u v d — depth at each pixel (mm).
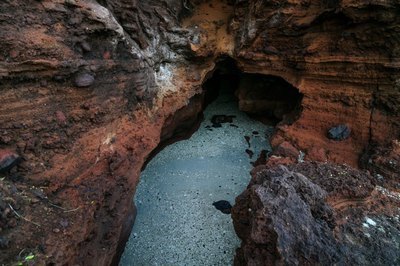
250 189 5023
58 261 3488
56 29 4820
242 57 9055
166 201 7336
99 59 5559
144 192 7551
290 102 9609
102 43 5684
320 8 7547
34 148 4211
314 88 8031
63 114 4738
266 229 3893
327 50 7590
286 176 4711
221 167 8492
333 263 3590
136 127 6523
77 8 5195
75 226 4020
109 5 6266
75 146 4816
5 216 3361
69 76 4879
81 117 5059
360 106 7297
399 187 5562
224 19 9547
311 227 3936
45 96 4539
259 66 8953
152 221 6805
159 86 7973
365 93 7273
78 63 4953
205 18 9383
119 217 5066
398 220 4547
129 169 5863
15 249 3264
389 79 6871
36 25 4551
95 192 4703
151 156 8445
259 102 10109
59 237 3723
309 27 7879
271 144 8367
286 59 8406
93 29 5379
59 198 4191
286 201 4113
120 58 6234
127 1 6699
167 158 8719
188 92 8734
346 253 3795
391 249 3984
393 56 6648
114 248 4762
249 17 8766
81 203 4375
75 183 4543
